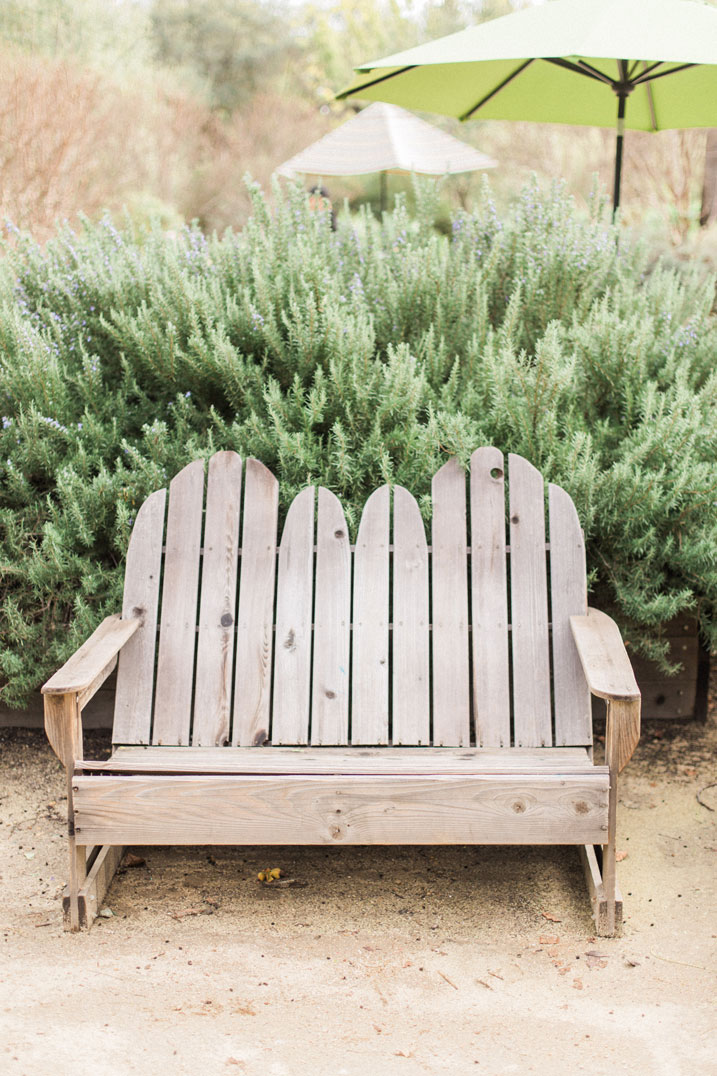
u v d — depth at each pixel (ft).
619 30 13.15
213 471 9.69
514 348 12.24
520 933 7.92
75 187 39.14
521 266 13.30
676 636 11.30
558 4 14.71
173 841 7.71
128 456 11.64
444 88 18.78
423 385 11.00
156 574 9.47
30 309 13.39
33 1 46.21
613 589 11.02
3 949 7.58
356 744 9.04
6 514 10.97
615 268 14.11
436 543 9.50
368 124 28.60
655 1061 6.31
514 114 20.52
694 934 7.85
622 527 10.68
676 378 12.02
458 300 12.58
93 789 7.67
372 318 11.76
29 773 10.70
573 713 8.98
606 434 11.59
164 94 53.98
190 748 8.92
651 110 20.10
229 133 63.57
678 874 8.79
